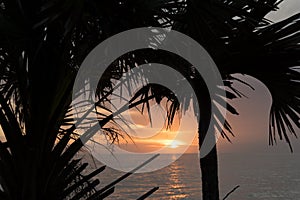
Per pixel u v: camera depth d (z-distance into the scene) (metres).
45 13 1.07
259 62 2.42
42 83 1.09
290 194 128.38
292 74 2.42
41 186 1.02
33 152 1.00
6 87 1.46
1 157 1.02
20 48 1.15
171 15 1.35
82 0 1.02
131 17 1.25
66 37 1.13
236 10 1.38
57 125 1.08
